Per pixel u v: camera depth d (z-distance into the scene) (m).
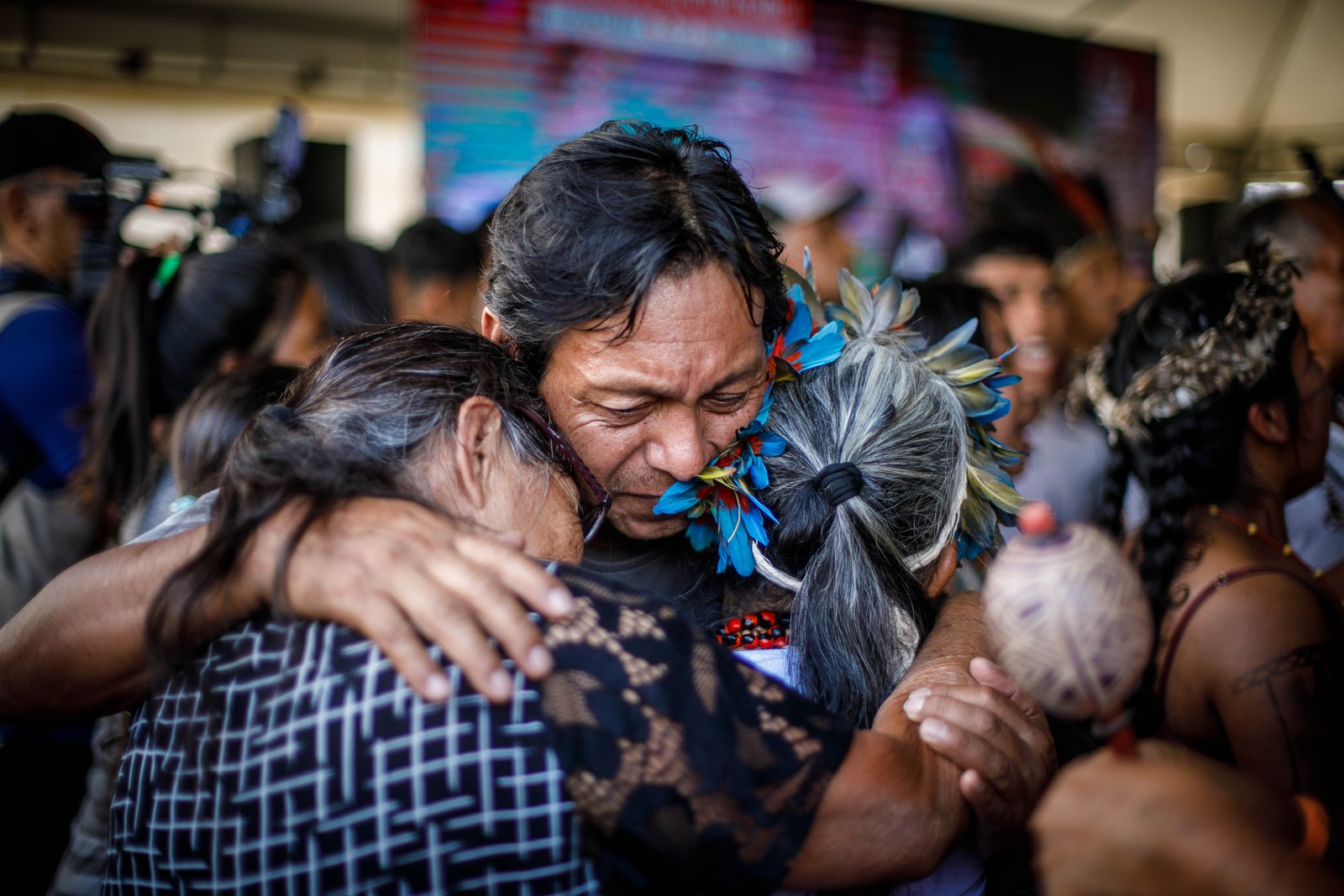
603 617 0.74
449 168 4.29
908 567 0.99
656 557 1.13
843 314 1.11
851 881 0.75
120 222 2.20
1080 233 5.19
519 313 0.94
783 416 1.00
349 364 0.85
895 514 0.98
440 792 0.68
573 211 0.89
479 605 0.69
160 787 0.77
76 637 0.84
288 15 4.94
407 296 2.67
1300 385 1.21
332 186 4.25
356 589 0.70
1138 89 5.60
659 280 0.88
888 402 0.98
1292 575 1.09
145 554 0.88
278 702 0.72
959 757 0.83
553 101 4.42
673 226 0.88
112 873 0.80
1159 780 0.58
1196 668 1.10
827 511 0.95
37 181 2.12
